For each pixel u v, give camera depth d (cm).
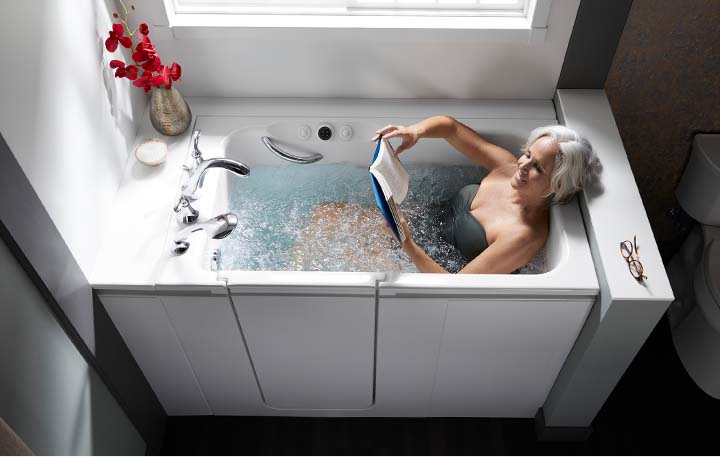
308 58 203
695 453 203
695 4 182
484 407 210
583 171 172
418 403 208
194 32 196
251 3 201
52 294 144
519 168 176
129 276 166
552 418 201
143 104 207
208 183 191
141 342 184
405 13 197
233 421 216
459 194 203
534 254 182
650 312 159
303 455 207
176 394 206
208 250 181
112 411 181
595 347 171
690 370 215
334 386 201
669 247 251
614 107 210
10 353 132
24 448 122
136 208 182
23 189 131
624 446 206
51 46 146
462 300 167
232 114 210
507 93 211
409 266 199
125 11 190
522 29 191
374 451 208
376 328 179
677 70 197
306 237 204
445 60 202
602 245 165
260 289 165
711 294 200
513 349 184
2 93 126
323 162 218
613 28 188
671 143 217
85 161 164
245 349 186
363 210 211
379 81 209
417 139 192
